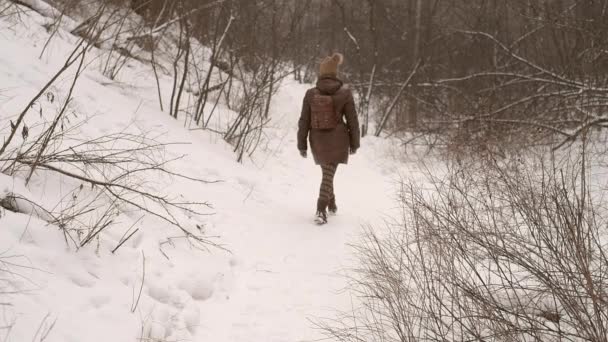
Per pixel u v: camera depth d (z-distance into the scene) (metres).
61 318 2.38
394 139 11.52
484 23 12.68
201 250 3.80
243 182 6.12
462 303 2.91
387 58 16.00
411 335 2.74
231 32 9.30
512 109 9.41
